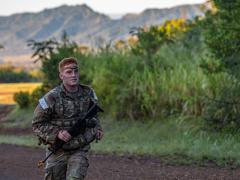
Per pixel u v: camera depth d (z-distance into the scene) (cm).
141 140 2422
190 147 1939
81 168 898
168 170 1559
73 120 898
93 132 909
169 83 2638
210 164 1647
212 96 2312
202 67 2145
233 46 2030
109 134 2627
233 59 2048
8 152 2139
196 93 2419
